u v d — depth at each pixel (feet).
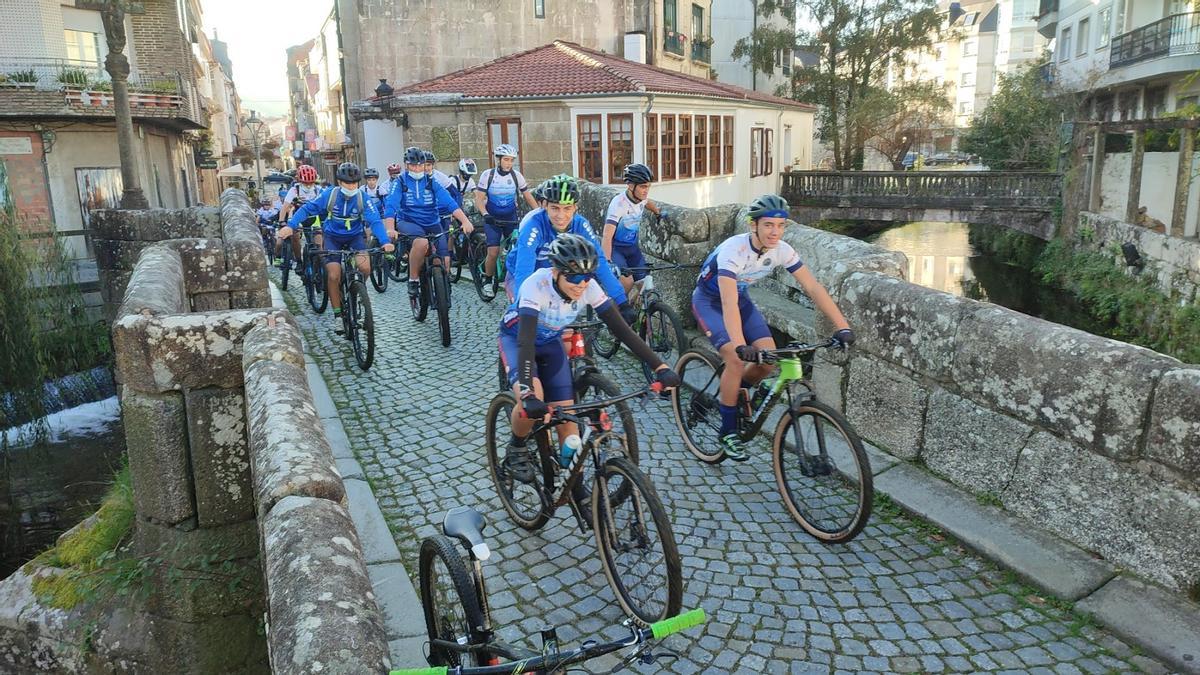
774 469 15.16
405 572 13.14
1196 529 11.17
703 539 14.33
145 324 13.82
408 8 79.71
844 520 14.40
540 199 15.64
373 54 79.41
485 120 64.44
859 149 117.08
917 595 12.51
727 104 79.56
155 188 82.33
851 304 17.61
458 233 37.76
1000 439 14.23
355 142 80.33
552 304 12.31
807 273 14.79
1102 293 58.44
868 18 114.52
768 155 96.63
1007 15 222.28
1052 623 11.71
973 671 10.75
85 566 16.49
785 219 14.20
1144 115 91.30
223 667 14.97
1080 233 68.85
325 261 26.40
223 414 14.28
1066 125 77.56
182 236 34.30
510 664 7.00
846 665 10.91
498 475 15.20
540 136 63.57
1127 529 12.11
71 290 43.75
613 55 88.79
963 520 14.11
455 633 10.00
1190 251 47.19
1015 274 78.18
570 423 12.78
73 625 15.33
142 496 14.64
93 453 37.70
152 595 14.87
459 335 28.68
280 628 6.27
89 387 43.62
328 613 6.30
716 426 16.83
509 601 12.50
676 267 24.16
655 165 64.85
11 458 37.06
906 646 11.29
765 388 15.44
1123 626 11.25
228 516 14.61
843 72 122.42
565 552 13.92
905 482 15.58
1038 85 106.83
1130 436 11.94
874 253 18.69
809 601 12.39
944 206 85.97
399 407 21.33
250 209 31.12
